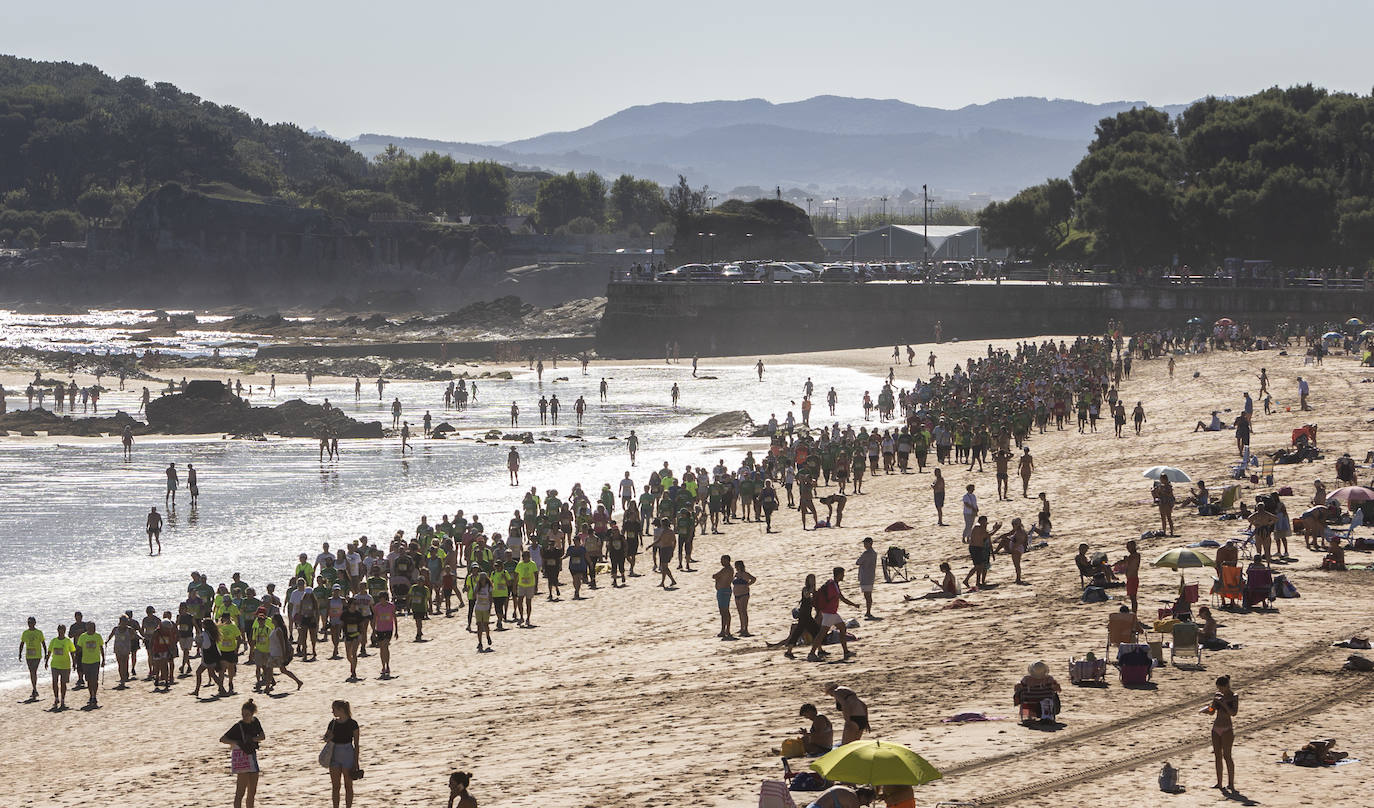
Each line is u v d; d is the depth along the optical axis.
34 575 58.06
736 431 106.06
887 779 18.38
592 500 77.75
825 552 53.62
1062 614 37.06
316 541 65.75
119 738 35.19
